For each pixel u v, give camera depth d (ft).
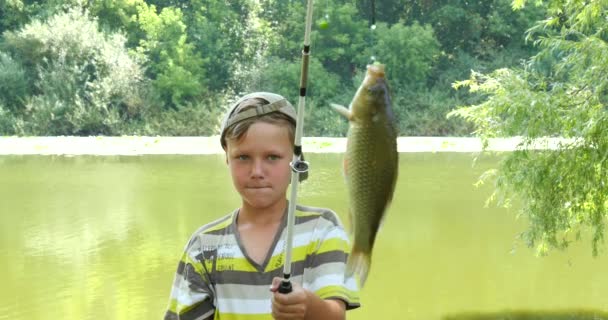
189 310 7.80
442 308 27.07
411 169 62.08
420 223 40.63
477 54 122.93
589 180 24.18
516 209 44.14
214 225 8.11
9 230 39.96
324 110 107.76
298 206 7.97
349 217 5.50
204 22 120.67
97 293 28.94
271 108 7.51
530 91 24.99
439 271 31.65
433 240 36.86
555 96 24.63
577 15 25.76
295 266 7.55
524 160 25.05
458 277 30.78
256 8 123.85
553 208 24.95
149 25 116.16
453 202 46.62
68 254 34.91
